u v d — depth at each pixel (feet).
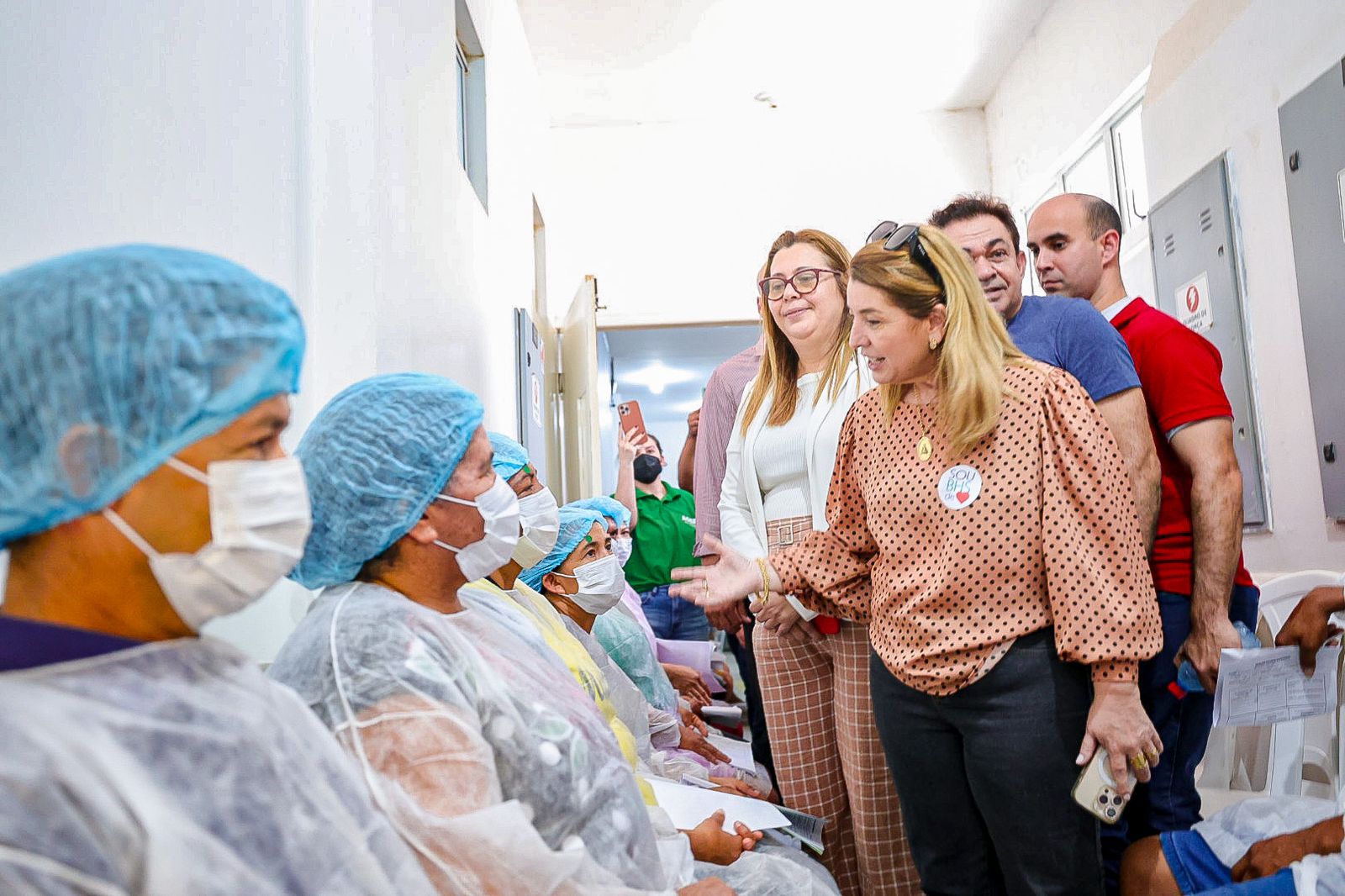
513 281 12.57
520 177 13.57
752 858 5.36
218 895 1.94
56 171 5.22
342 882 2.24
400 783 3.01
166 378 2.06
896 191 18.15
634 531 13.82
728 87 17.33
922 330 5.05
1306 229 8.88
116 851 1.83
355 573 3.68
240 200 5.41
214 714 2.12
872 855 6.63
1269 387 9.71
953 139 18.28
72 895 1.73
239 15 5.48
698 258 18.10
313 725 2.49
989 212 6.63
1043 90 15.60
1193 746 5.93
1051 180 15.61
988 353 4.89
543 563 6.84
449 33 8.82
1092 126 14.01
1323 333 8.73
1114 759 4.55
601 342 24.13
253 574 2.24
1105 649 4.53
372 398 3.60
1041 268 7.66
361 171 5.69
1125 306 6.69
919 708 5.18
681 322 18.01
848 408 6.79
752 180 18.21
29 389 1.99
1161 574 6.03
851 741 6.64
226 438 2.21
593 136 18.42
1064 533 4.66
